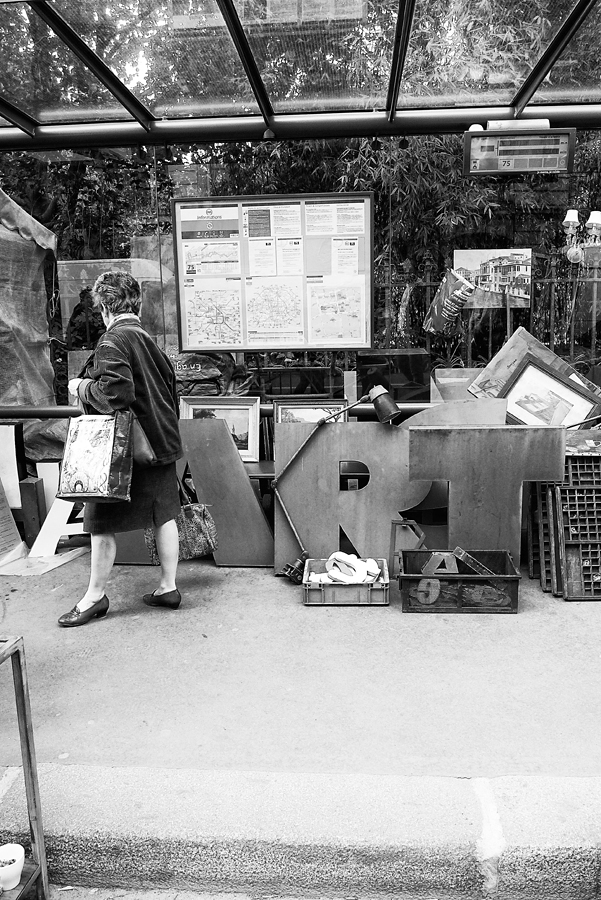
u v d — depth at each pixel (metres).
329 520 4.23
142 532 4.50
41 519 4.92
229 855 2.12
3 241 4.77
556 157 4.47
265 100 4.55
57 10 3.51
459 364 5.13
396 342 5.13
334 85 4.32
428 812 2.16
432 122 4.74
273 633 3.50
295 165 5.00
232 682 3.02
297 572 4.12
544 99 4.56
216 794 2.26
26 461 5.09
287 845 2.10
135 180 5.11
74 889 2.20
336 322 4.95
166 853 2.14
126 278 3.70
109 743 2.59
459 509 4.05
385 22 3.62
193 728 2.68
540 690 2.89
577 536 4.00
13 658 1.94
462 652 3.25
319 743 2.55
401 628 3.53
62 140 4.93
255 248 4.89
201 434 4.39
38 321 5.20
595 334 5.05
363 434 4.19
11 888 1.96
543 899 2.08
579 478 4.15
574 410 4.61
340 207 4.79
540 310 5.05
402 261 5.04
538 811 2.15
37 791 2.04
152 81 4.25
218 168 5.05
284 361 5.13
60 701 2.91
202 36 3.73
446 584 3.70
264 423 4.93
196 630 3.55
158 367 3.73
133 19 3.57
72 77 4.18
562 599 3.89
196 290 4.98
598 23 3.60
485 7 3.51
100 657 3.29
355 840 2.08
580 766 2.38
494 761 2.42
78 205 5.17
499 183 4.92
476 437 3.98
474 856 2.06
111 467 3.34
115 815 2.20
